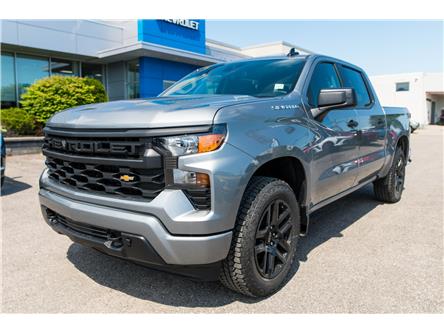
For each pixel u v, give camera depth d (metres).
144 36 16.06
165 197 2.38
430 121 42.06
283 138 2.88
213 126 2.43
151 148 2.41
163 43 16.91
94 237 2.69
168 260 2.40
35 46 13.64
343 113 3.94
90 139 2.65
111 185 2.62
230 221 2.46
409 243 3.98
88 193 2.71
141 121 2.44
